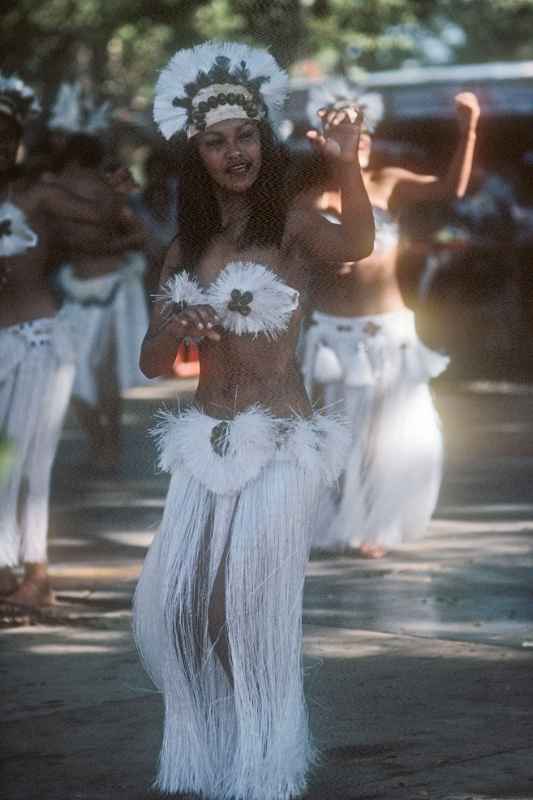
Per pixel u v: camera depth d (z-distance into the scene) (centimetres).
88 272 2389
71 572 1734
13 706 1208
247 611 975
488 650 1359
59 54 5031
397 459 1786
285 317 983
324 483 1006
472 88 3731
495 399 3416
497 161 3800
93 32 4966
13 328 1520
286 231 1001
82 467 2542
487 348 3806
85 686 1266
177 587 985
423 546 1845
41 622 1493
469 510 2077
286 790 982
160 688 1038
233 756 1002
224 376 1001
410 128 3725
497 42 6450
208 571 986
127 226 1619
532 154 3778
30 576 1560
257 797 979
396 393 1781
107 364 2442
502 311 3791
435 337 3747
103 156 1842
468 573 1688
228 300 973
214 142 987
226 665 994
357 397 1775
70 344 1541
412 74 3866
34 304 1527
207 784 999
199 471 981
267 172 995
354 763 1058
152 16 4753
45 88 5009
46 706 1209
